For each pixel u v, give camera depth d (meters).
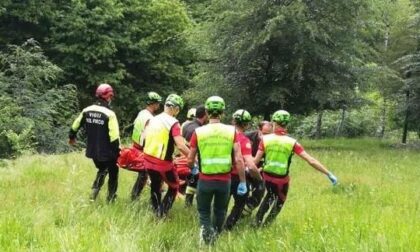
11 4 27.67
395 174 14.35
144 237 6.36
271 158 7.63
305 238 6.07
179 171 8.84
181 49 32.97
